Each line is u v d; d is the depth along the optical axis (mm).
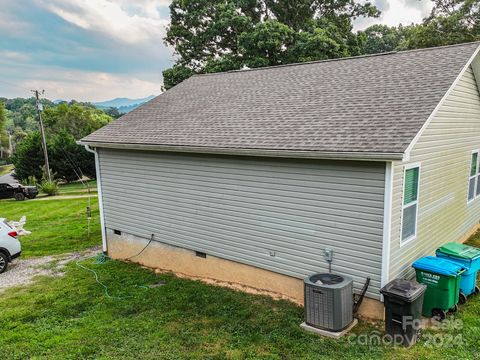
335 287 5422
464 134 8672
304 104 7785
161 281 8312
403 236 6203
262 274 7270
